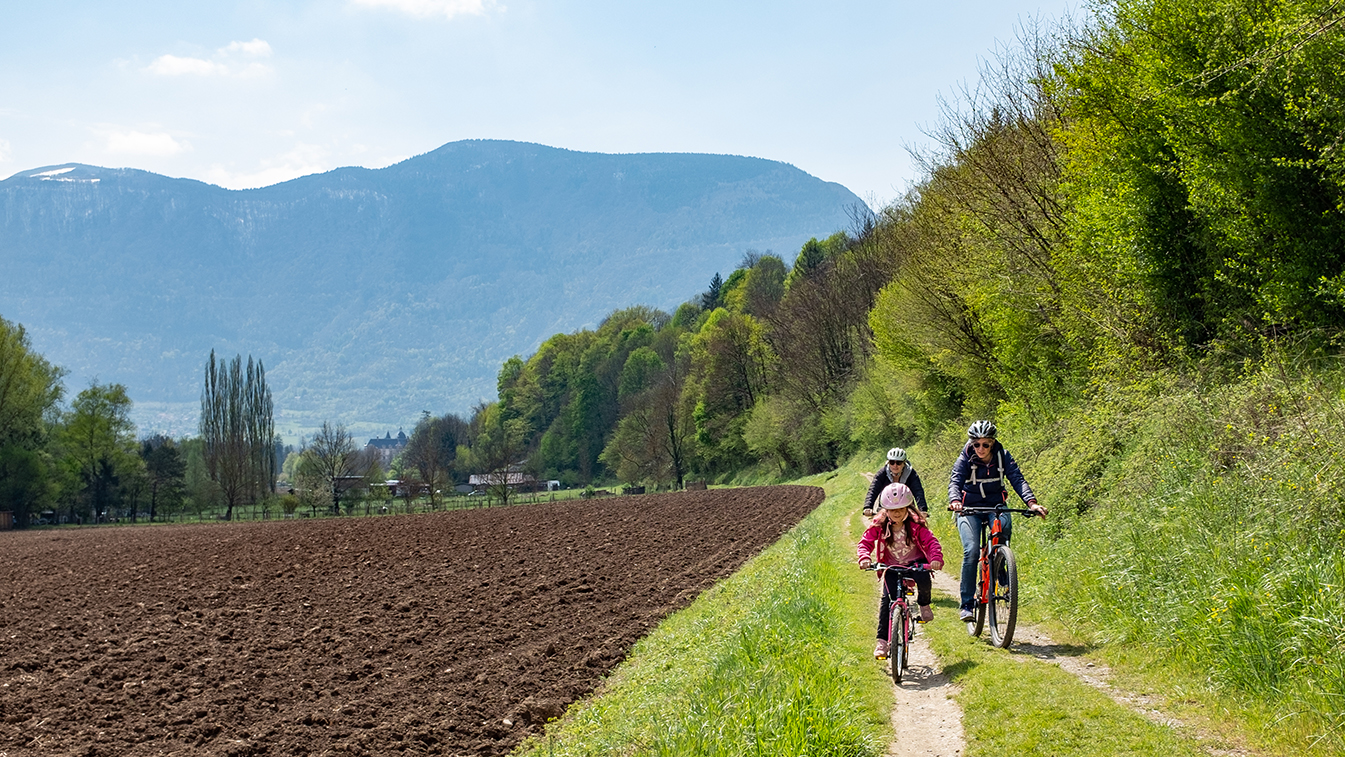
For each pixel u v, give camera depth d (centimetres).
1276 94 1231
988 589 871
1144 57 1423
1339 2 1041
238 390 10938
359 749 930
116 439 8756
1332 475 782
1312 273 1243
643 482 10350
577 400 12769
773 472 8250
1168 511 966
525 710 1030
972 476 903
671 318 14588
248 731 1022
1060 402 1870
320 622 1694
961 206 2236
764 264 10431
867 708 686
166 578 2533
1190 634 707
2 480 7369
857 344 6162
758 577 1659
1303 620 608
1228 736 566
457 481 15088
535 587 1956
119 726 1065
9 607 2103
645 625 1465
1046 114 1967
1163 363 1494
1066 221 1845
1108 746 564
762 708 660
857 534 1986
